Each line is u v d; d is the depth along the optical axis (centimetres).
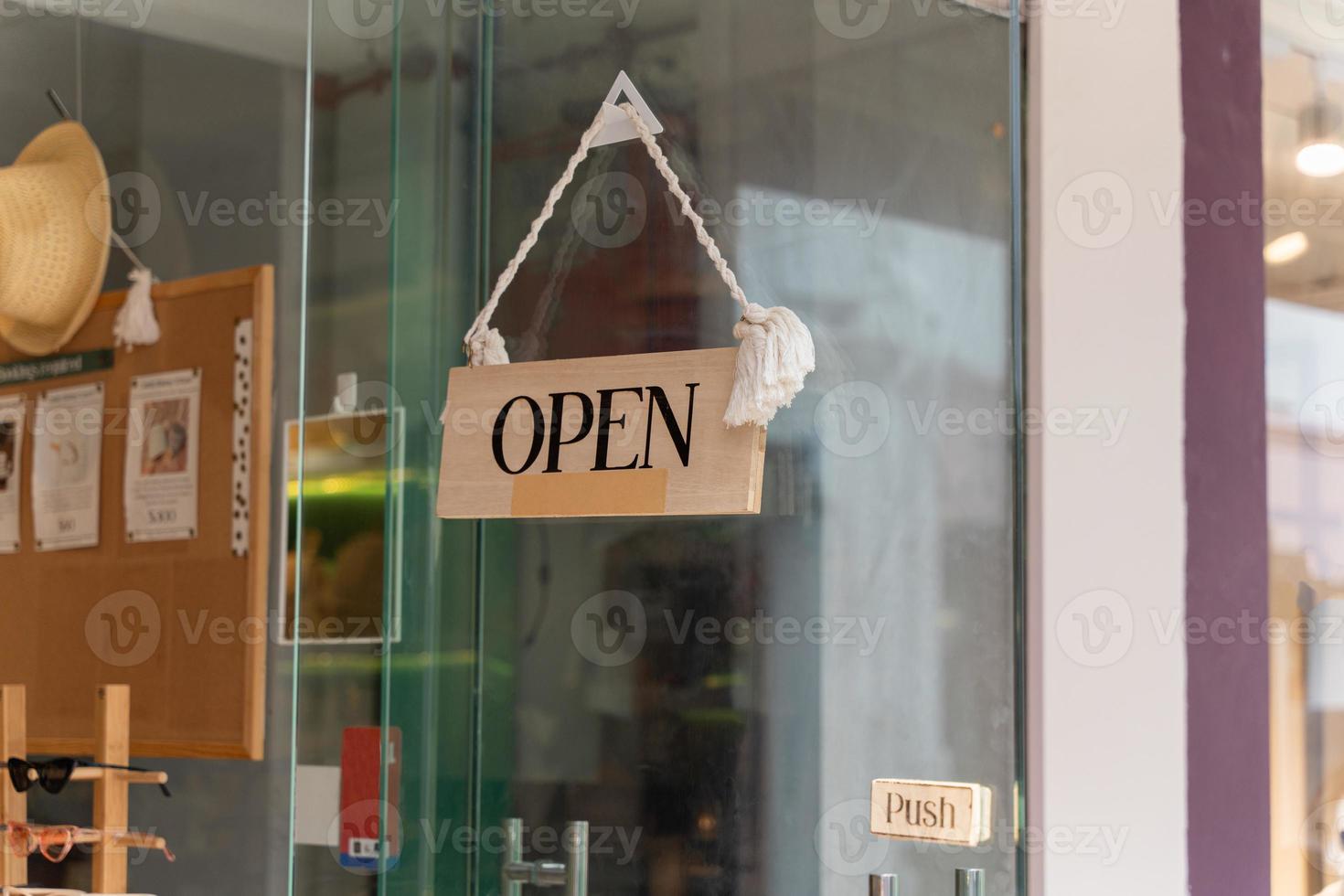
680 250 92
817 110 91
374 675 116
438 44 99
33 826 161
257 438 179
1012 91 88
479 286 97
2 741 166
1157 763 108
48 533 200
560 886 93
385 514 98
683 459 82
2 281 190
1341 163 132
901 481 89
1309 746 123
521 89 97
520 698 95
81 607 195
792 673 89
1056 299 100
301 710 119
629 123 94
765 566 90
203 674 181
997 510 86
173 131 201
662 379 84
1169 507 113
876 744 88
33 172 194
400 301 98
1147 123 113
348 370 121
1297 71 131
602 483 84
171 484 187
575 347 94
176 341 189
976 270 88
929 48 90
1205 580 116
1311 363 129
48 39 213
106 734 161
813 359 81
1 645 204
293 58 187
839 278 90
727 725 90
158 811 190
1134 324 109
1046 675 95
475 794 95
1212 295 119
